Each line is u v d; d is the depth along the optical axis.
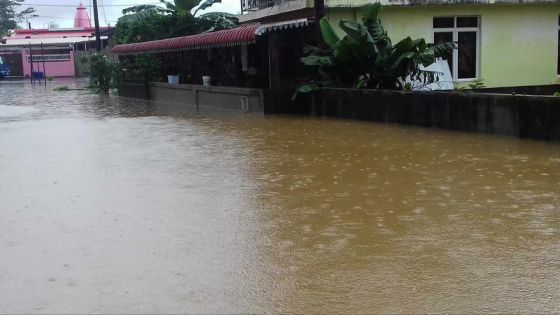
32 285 4.27
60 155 10.23
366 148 9.91
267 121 14.44
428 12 17.23
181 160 9.33
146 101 24.16
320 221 5.75
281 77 16.56
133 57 26.33
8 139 12.62
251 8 22.92
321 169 8.29
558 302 3.80
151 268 4.56
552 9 18.38
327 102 14.95
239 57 18.81
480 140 10.26
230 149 10.32
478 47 17.91
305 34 16.23
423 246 4.93
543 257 4.61
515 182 7.10
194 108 19.62
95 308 3.85
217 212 6.16
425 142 10.27
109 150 10.59
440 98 11.76
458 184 7.10
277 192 6.99
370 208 6.16
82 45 53.19
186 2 27.67
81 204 6.66
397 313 3.71
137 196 6.97
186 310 3.80
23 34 56.56
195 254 4.87
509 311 3.69
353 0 16.27
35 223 5.93
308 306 3.84
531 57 18.42
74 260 4.78
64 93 30.70
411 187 7.04
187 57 22.72
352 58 14.45
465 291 4.00
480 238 5.10
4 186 7.75
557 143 9.62
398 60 14.02
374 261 4.62
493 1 17.25
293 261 4.67
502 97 10.51
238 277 4.36
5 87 37.22
